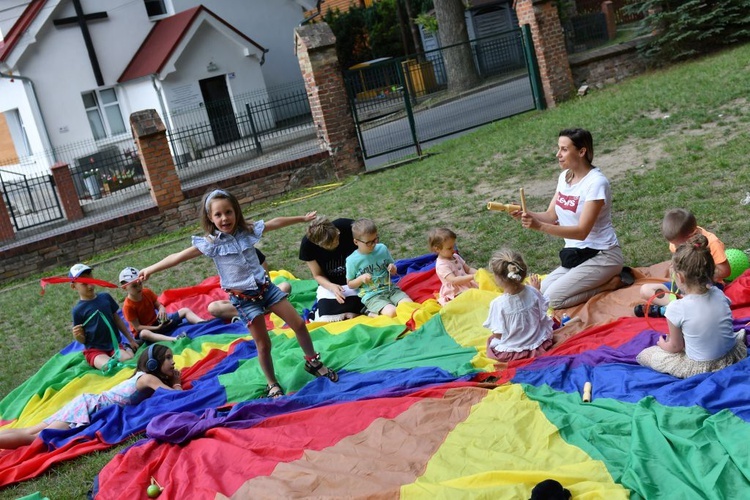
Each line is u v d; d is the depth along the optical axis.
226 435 4.84
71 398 6.46
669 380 4.47
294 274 9.37
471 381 5.08
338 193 13.95
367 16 35.16
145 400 5.72
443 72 24.78
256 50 27.53
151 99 26.09
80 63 25.67
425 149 16.89
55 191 16.94
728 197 7.87
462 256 8.33
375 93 17.08
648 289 5.72
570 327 5.70
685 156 9.82
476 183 11.70
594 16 24.12
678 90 13.81
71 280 6.93
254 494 4.08
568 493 3.45
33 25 24.48
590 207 5.93
